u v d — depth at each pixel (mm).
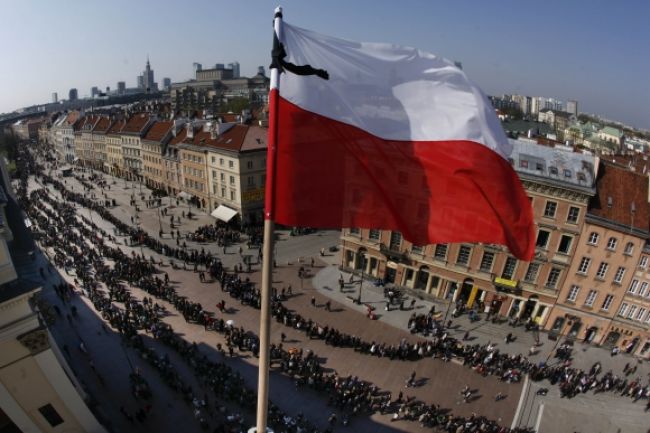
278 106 7953
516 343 44688
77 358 37625
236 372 36312
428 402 34844
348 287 54000
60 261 56500
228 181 76438
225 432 29547
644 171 71688
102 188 105125
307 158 9047
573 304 45469
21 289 17281
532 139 63469
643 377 41031
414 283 53688
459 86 9453
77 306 46312
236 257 62062
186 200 91250
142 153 108125
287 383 35625
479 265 48406
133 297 48781
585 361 42938
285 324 44531
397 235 53375
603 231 42594
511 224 9883
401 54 9234
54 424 20344
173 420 31016
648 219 42406
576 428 33688
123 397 33156
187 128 89125
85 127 140875
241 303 48688
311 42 8758
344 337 42375
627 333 44281
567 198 43094
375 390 35344
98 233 70500
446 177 9664
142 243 65812
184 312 44719
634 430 33938
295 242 68750
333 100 8984
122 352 38688
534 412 34844
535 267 46250
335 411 32875
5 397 18453
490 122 9570
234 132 78688
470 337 44969
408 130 9461
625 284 43062
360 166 9359
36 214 79562
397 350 40094
